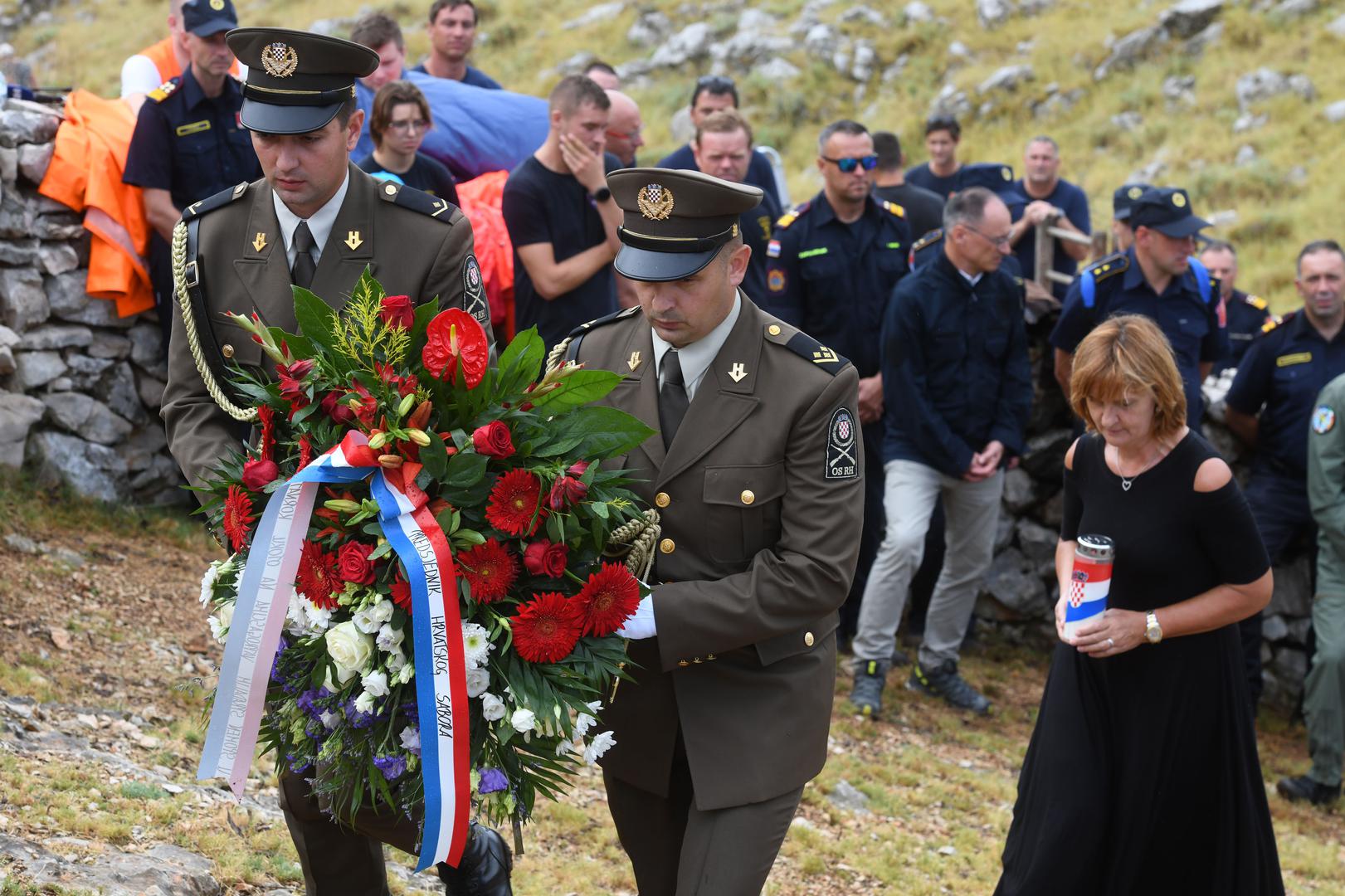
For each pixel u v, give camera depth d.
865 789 5.74
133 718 4.68
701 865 2.95
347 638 2.57
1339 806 6.59
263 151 3.07
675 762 3.20
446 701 2.57
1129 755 3.86
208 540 6.64
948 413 6.60
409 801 2.69
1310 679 6.62
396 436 2.63
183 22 6.59
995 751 6.56
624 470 2.89
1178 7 20.50
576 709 2.70
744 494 2.96
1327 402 6.70
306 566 2.67
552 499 2.64
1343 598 6.64
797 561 2.91
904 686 7.25
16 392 6.34
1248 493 7.78
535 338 2.75
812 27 22.73
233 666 2.62
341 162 3.15
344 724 2.71
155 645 5.38
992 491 6.76
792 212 7.10
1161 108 19.12
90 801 3.84
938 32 22.23
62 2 28.66
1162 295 6.99
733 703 3.04
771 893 4.59
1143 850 3.87
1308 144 17.45
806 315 7.15
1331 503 6.68
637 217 2.86
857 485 3.00
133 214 6.54
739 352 3.00
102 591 5.71
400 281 3.23
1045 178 9.86
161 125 6.27
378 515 2.64
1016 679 7.83
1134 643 3.83
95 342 6.57
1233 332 8.75
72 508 6.39
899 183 8.25
